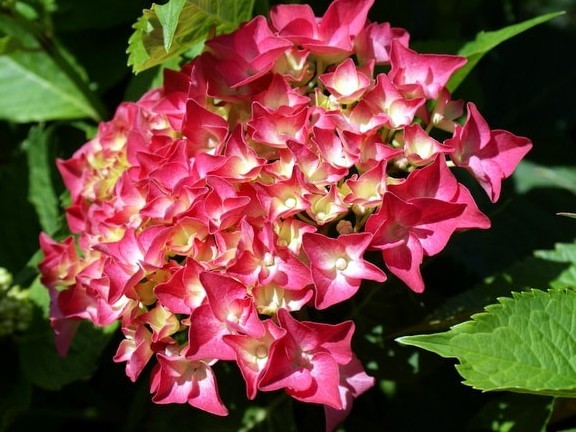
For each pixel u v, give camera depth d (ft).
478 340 1.15
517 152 1.29
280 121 1.27
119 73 1.84
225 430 1.56
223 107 1.38
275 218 1.18
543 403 1.38
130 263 1.26
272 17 1.40
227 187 1.22
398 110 1.27
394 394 1.67
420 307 1.45
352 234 1.16
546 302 1.18
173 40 1.41
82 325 1.58
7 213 1.77
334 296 1.16
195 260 1.21
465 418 1.63
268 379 1.14
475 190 1.69
